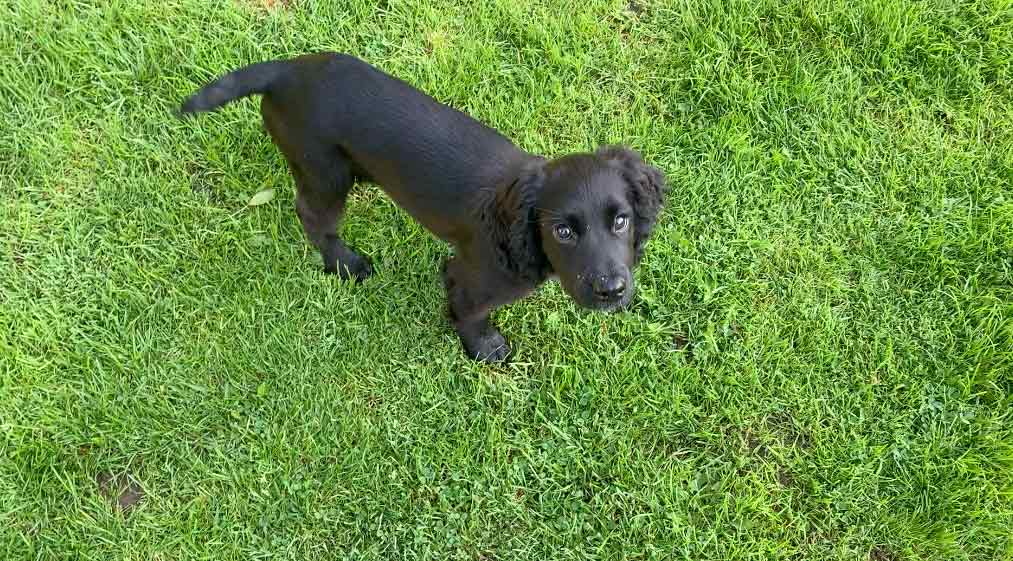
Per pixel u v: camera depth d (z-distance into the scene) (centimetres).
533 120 121
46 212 113
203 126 118
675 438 108
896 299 114
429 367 109
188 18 122
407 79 122
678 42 127
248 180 117
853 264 116
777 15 127
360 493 103
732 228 117
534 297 113
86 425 104
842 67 126
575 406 108
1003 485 103
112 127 117
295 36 123
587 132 122
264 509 102
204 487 103
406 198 96
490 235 88
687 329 112
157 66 120
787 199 119
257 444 105
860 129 123
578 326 111
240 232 114
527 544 102
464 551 101
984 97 125
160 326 109
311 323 111
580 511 103
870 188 120
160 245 113
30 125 116
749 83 123
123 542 100
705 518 103
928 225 118
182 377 107
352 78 93
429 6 126
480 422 107
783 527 103
